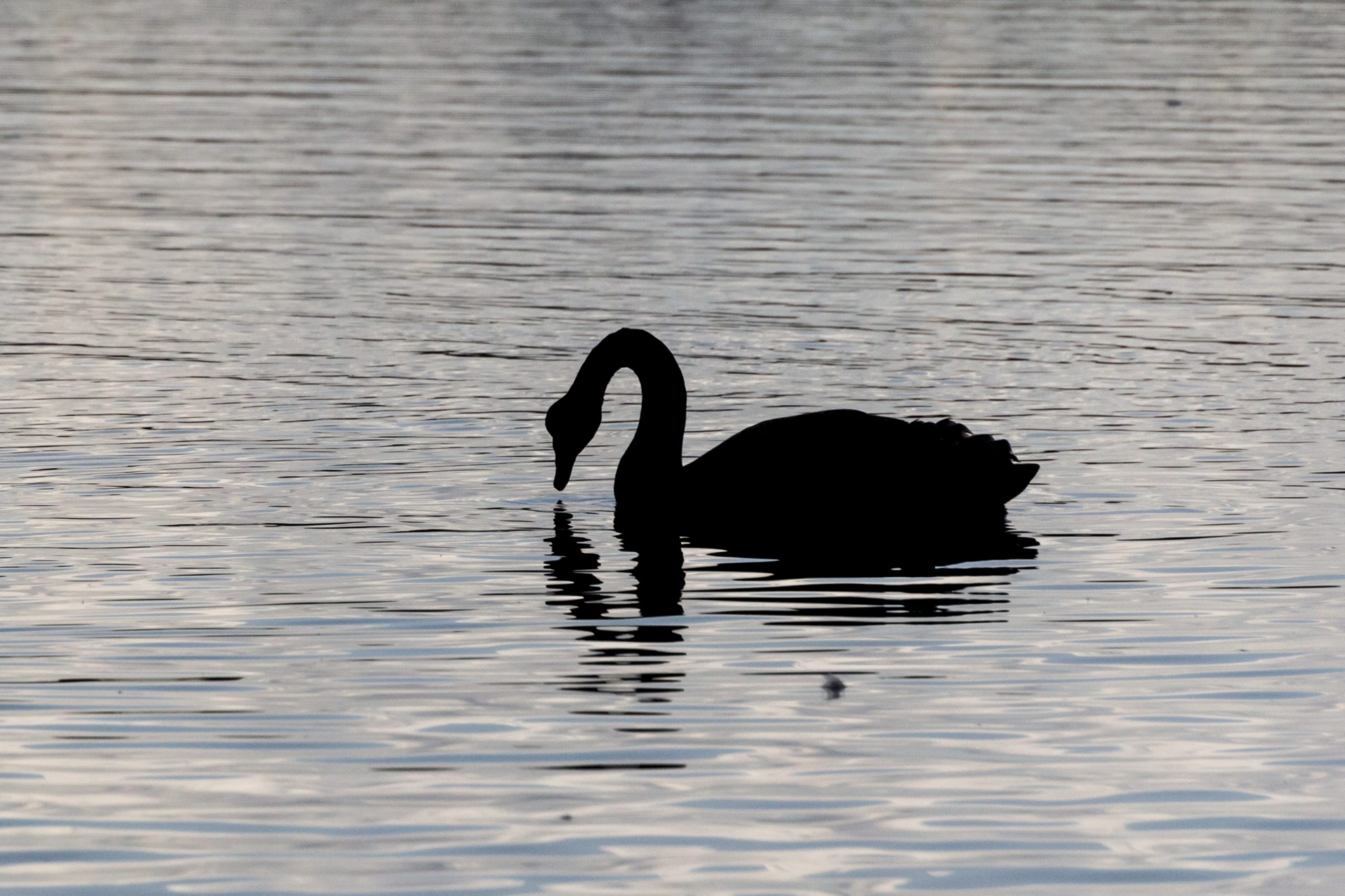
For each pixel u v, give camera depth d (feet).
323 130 108.99
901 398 56.39
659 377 46.78
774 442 45.75
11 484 46.47
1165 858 25.84
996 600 38.11
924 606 37.70
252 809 27.37
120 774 28.73
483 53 143.13
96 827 26.76
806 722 31.14
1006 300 70.44
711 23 163.43
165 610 37.19
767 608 37.65
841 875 25.23
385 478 47.78
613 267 75.82
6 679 33.12
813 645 35.22
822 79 129.49
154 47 146.00
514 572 40.16
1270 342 63.93
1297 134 110.32
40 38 151.12
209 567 40.09
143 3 179.73
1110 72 134.51
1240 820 27.17
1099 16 169.89
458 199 90.12
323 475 47.88
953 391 57.21
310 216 85.97
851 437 45.44
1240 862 25.76
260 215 85.97
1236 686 32.99
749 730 30.76
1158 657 34.55
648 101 119.75
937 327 65.92
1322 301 70.44
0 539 41.86
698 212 87.35
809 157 101.86
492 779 28.58
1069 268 76.13
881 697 32.37
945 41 151.02
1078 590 38.78
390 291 71.15
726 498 44.96
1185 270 75.92
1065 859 25.81
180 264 75.97
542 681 33.14
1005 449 44.96
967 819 27.20
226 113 114.73
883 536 43.19
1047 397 56.39
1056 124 112.98
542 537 42.98
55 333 63.87
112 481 46.88
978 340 64.08
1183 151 104.63
